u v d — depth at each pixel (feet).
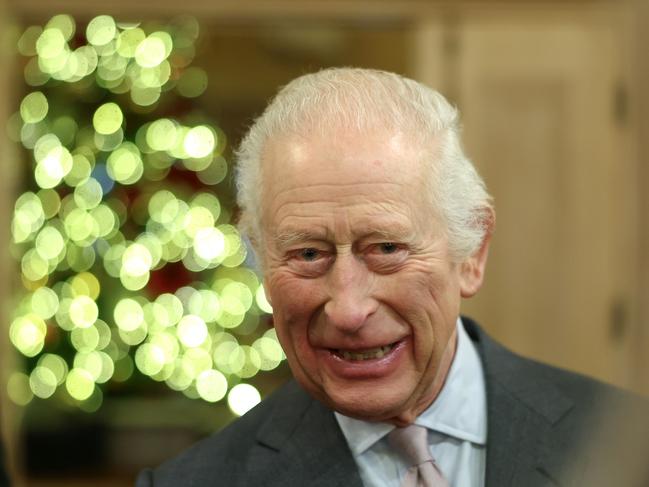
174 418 21.15
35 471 21.61
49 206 17.99
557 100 17.42
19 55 18.93
